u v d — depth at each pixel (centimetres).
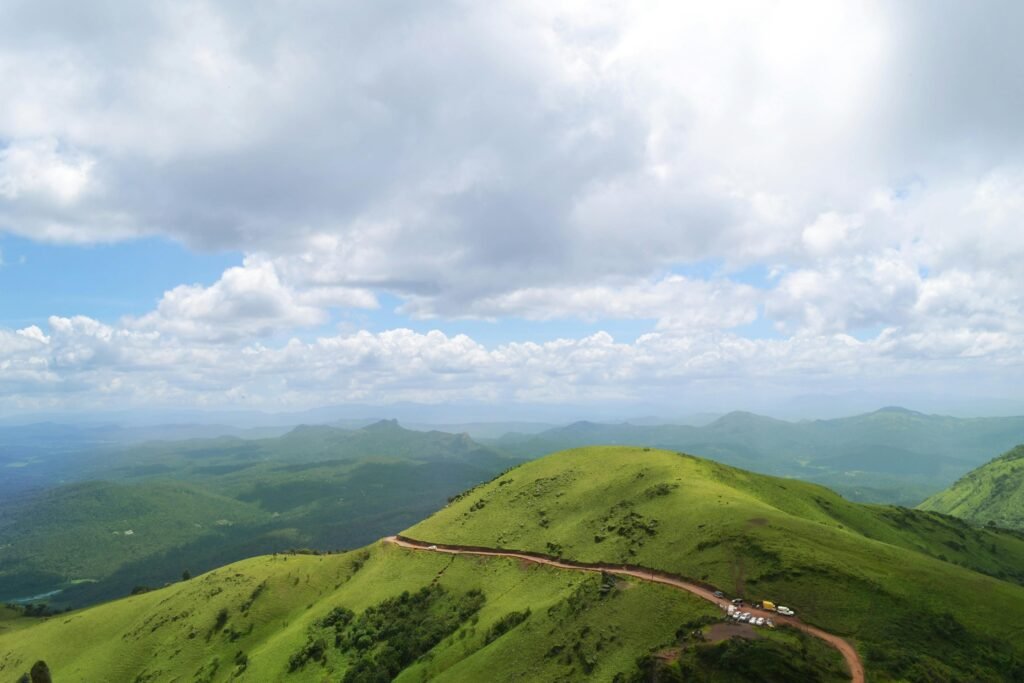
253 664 12988
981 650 6469
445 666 9938
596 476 15238
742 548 8600
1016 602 7444
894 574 7712
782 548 8256
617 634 7756
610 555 10650
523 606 10594
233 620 15325
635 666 6769
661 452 16100
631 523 11444
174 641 15312
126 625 17462
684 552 9262
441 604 12512
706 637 6750
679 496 11712
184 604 17025
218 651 14425
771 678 5944
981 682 5981
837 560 7919
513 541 13638
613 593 8881
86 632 17588
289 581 16562
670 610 7744
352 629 12950
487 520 15400
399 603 13175
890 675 5934
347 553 17588
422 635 11488
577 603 9125
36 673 5688
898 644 6391
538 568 11788
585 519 12888
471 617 11362
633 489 13288
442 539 15538
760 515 9594
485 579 12619
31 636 18338
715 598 7738
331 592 15838
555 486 15612
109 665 15312
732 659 6184
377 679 10575
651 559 9625
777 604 7294
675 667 6300
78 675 15262
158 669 14450
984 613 7100
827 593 7288
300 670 12162
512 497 16112
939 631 6675
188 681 13675
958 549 17600
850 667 6109
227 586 17138
